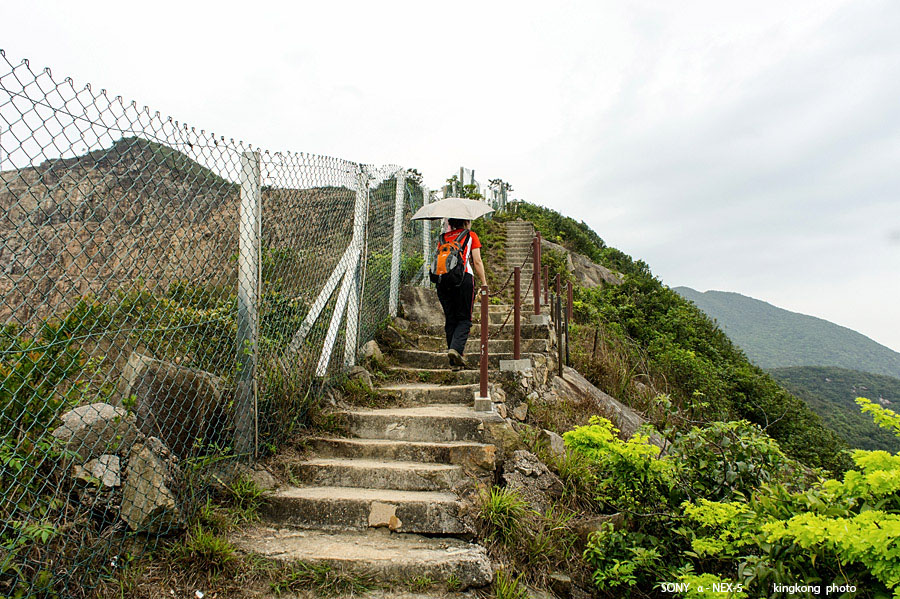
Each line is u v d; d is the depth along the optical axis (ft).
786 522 8.21
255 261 11.32
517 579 9.69
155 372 9.62
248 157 11.18
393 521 10.65
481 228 54.34
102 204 7.70
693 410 16.81
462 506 10.96
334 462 12.46
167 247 9.18
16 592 6.79
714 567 10.91
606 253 67.31
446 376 18.38
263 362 12.10
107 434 8.56
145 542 8.58
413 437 14.03
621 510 11.89
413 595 8.97
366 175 18.33
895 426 9.07
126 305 8.68
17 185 6.72
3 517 7.08
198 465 9.82
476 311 24.16
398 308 23.67
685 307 49.16
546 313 24.58
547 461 14.19
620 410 22.15
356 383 16.24
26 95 6.34
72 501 8.05
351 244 17.44
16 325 7.26
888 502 8.39
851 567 8.21
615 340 34.68
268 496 10.82
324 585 8.82
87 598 7.53
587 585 11.16
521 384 18.20
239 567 8.82
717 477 11.59
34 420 7.13
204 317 10.49
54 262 7.23
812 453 32.94
